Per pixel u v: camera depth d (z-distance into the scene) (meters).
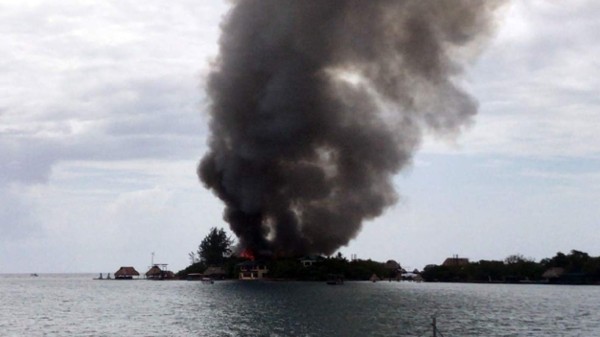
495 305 105.25
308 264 187.62
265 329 68.69
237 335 64.19
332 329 68.69
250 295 126.62
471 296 130.00
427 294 135.38
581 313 91.69
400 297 122.50
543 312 92.94
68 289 181.00
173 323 75.31
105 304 109.12
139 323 75.94
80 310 96.81
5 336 65.81
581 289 173.75
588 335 66.69
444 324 74.56
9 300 124.56
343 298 117.69
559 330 70.94
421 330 68.25
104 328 71.44
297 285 168.38
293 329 68.62
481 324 75.56
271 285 168.12
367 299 115.56
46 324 76.38
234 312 88.81
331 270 190.25
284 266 187.75
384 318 80.25
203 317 81.88
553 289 173.00
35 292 162.50
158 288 169.38
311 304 103.12
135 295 135.88
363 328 69.69
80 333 67.50
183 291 146.50
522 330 70.31
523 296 134.25
